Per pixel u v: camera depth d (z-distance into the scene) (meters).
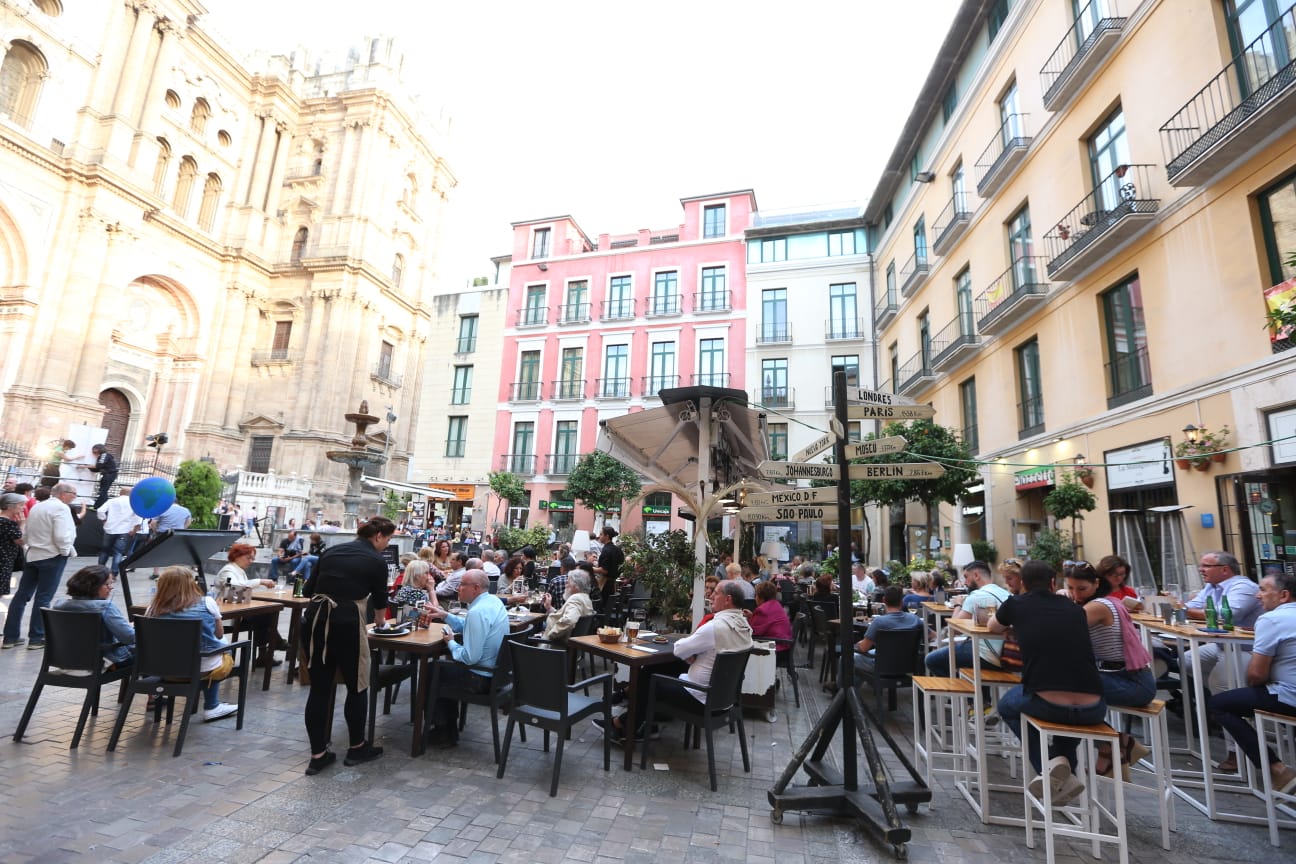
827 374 25.11
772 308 26.55
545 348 30.17
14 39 22.64
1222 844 3.82
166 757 4.34
